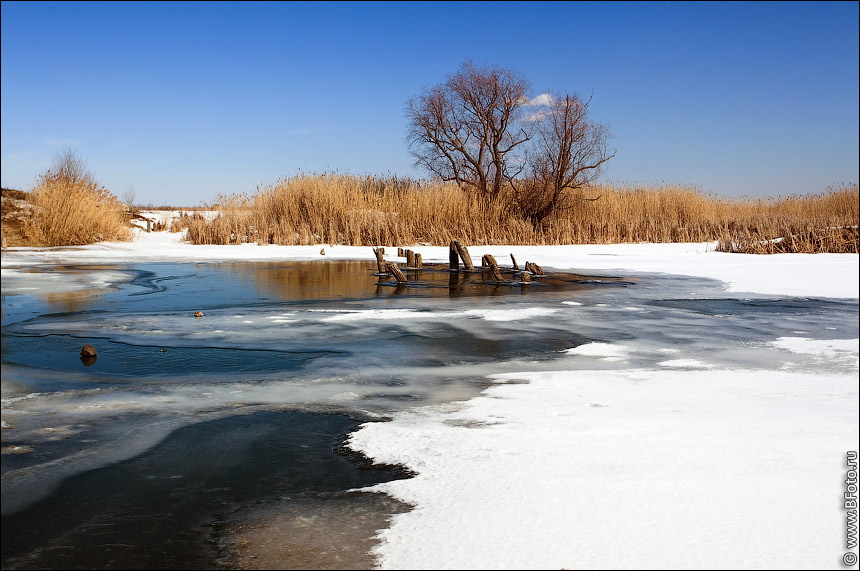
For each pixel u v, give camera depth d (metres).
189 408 4.73
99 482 3.48
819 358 6.23
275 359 6.21
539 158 31.89
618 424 4.21
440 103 33.75
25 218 25.72
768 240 24.38
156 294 11.15
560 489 3.23
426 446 3.89
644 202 33.94
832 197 35.69
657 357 6.28
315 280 13.66
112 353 6.46
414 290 11.91
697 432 4.03
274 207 30.84
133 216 42.19
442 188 31.52
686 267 16.53
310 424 4.36
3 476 3.55
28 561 2.71
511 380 5.41
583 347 6.74
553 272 15.46
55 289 11.79
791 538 2.71
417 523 2.94
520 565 2.55
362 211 29.45
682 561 2.55
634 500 3.09
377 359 6.21
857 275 14.12
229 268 16.59
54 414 4.59
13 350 6.59
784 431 4.03
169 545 2.83
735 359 6.20
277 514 3.10
